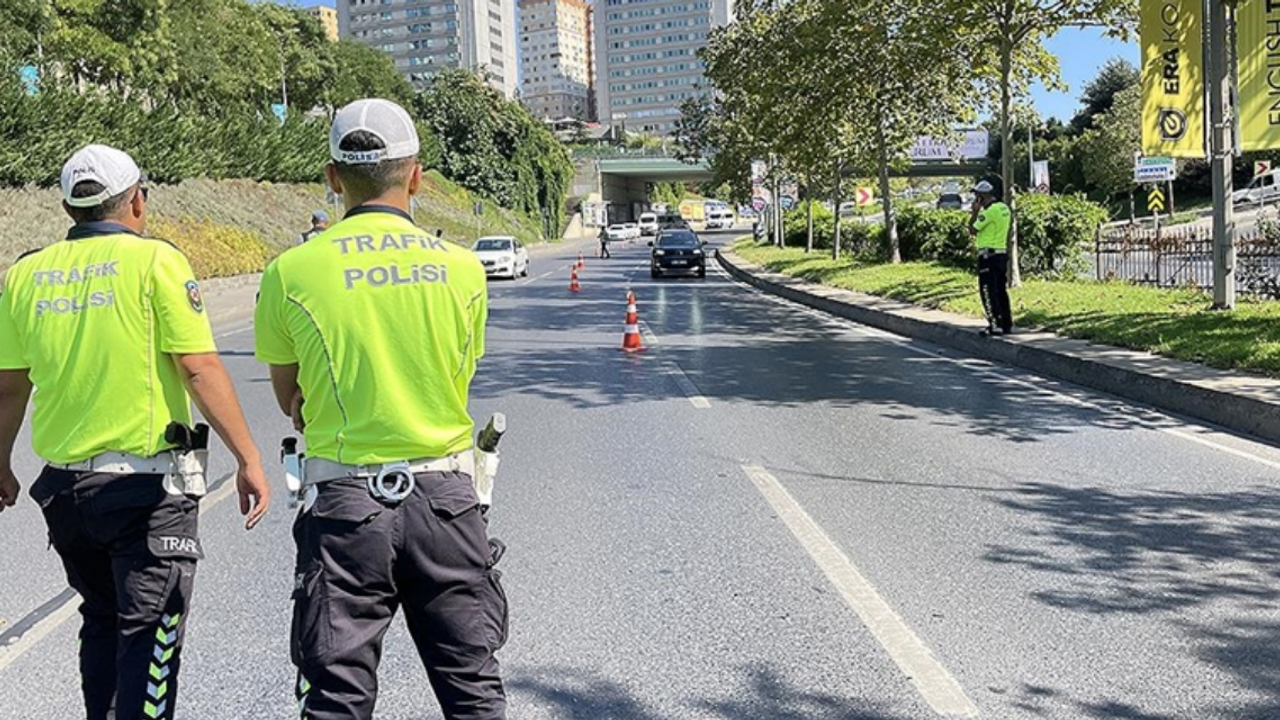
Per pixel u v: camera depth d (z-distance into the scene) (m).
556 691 4.19
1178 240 19.84
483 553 2.91
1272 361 10.14
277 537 6.31
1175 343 11.78
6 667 4.55
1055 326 14.29
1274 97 13.54
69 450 3.36
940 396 10.81
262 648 4.67
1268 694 4.08
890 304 19.36
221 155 42.22
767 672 4.34
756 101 28.66
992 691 4.14
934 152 73.25
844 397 10.80
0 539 6.40
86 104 32.12
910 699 4.08
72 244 3.45
